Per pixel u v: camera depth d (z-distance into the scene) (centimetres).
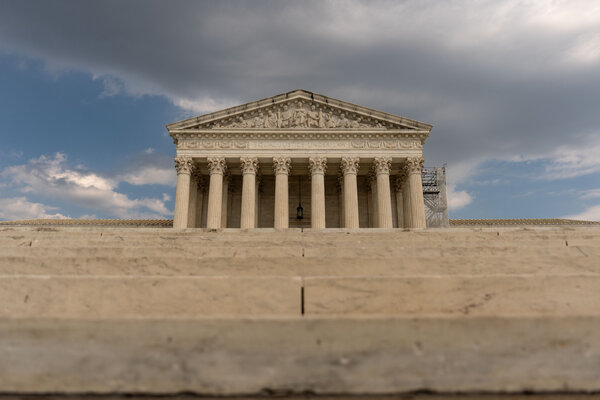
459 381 441
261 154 4059
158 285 662
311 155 4066
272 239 1314
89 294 661
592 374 443
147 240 1303
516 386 438
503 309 652
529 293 662
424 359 447
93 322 455
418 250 999
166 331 454
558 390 438
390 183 4784
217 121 4159
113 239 1334
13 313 655
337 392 438
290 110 4247
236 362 447
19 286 667
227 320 459
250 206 3903
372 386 440
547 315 461
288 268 867
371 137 4119
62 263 873
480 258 893
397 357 448
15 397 432
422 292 657
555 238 1348
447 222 5212
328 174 4625
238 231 1494
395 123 4128
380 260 876
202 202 4688
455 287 661
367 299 652
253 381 441
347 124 4175
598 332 454
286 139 4112
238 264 869
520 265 893
